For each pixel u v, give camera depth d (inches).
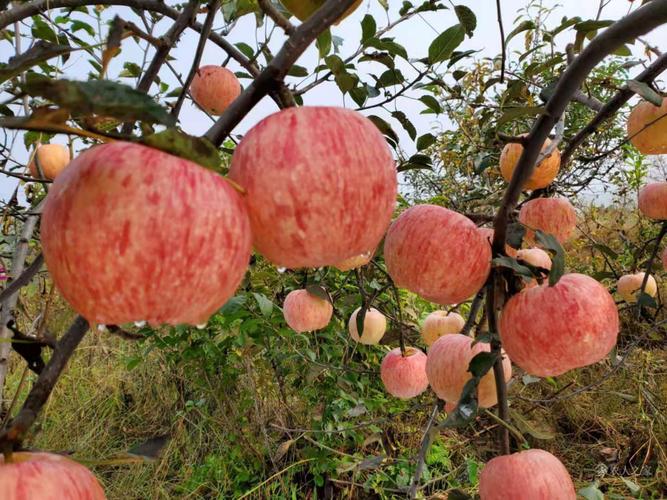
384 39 76.1
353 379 129.2
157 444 29.7
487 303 45.6
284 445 120.3
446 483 128.3
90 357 172.2
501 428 46.3
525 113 40.8
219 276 24.0
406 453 126.8
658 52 69.1
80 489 25.2
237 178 27.3
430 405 123.8
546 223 73.9
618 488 126.3
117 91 19.8
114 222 22.0
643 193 86.6
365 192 27.5
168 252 22.4
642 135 66.0
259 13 70.3
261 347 126.9
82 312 24.0
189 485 125.6
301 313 105.0
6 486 23.2
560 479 43.9
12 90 61.8
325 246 27.4
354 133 28.2
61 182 23.7
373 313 105.3
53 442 138.1
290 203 26.2
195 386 142.5
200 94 74.2
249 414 139.3
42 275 85.1
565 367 41.9
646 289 101.3
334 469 128.5
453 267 44.2
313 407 136.3
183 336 120.5
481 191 135.5
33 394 26.2
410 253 45.5
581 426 147.2
